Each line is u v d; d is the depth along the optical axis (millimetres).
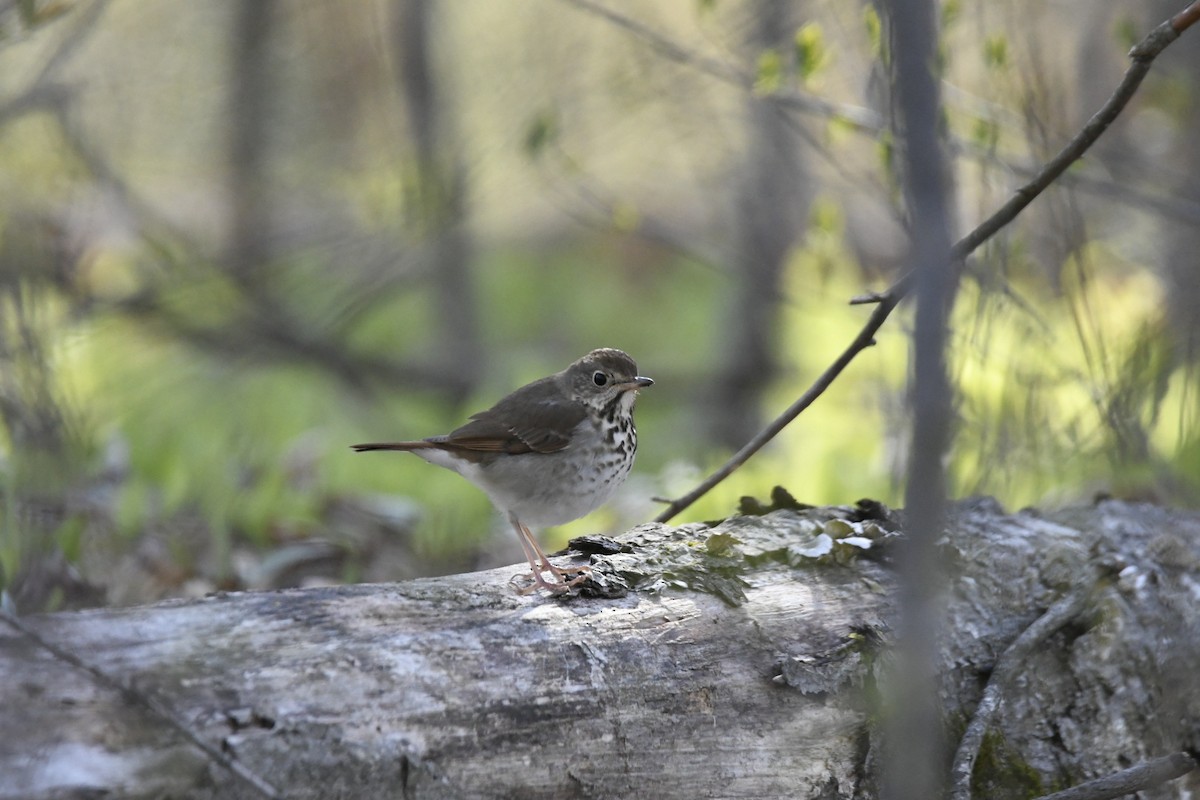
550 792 5836
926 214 5117
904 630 5277
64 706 5078
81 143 15578
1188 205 12516
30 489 9852
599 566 6734
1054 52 15648
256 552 11484
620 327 27719
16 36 10805
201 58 22797
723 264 21219
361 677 5586
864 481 13469
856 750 6379
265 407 17875
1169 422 13055
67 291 15609
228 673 5438
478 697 5730
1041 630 6836
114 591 10141
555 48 20578
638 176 28828
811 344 22062
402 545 12500
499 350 25500
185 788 5059
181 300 18672
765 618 6566
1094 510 7957
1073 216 10633
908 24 5188
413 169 19406
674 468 15008
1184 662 6887
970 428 10719
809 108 11891
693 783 6133
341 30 23656
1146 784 6227
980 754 6625
